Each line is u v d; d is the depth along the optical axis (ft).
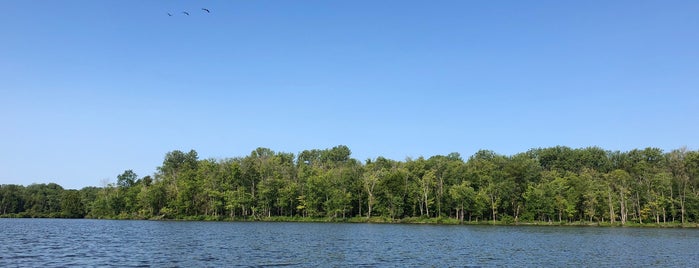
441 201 529.86
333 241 247.09
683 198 496.23
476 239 274.16
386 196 515.09
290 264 157.48
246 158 570.46
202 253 183.83
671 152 561.02
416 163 560.20
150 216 575.79
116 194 619.67
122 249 195.62
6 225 412.77
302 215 562.66
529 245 238.89
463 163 570.05
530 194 509.76
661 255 199.82
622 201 501.97
